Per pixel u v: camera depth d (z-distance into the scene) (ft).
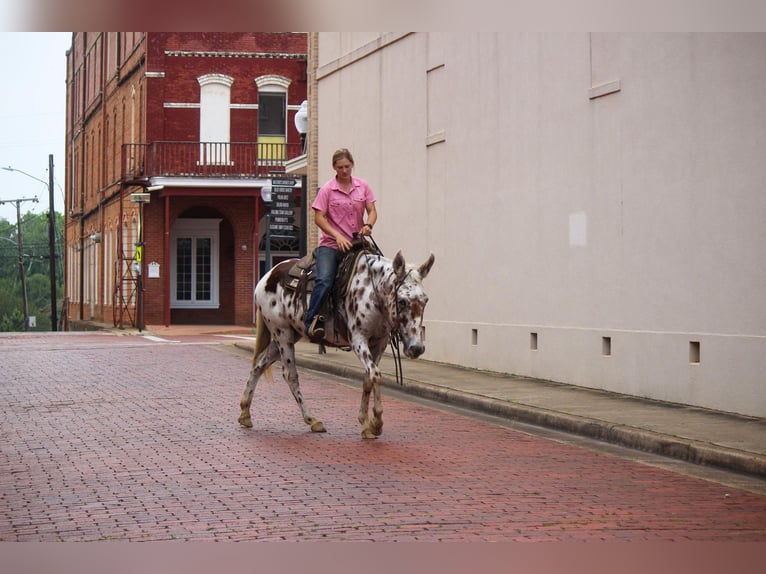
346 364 61.93
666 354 45.01
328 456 33.01
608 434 37.52
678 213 44.52
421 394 51.13
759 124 40.22
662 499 27.02
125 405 46.21
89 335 109.81
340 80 79.77
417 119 68.13
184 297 132.57
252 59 129.70
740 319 41.11
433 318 66.59
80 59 197.47
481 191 60.54
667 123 45.16
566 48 52.19
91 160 178.50
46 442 36.11
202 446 34.96
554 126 53.36
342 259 36.55
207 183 122.93
